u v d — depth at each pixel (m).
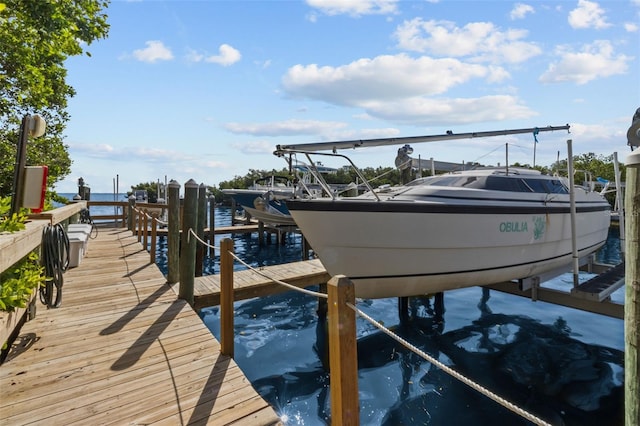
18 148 3.46
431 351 5.29
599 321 6.45
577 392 4.21
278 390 4.18
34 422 2.22
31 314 3.86
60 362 2.96
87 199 14.75
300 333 5.84
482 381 4.45
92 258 7.19
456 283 5.30
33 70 6.36
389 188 6.22
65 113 9.30
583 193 7.37
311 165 4.82
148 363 2.97
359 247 4.62
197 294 5.10
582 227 7.04
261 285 5.80
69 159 10.43
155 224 6.75
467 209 4.98
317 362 4.86
